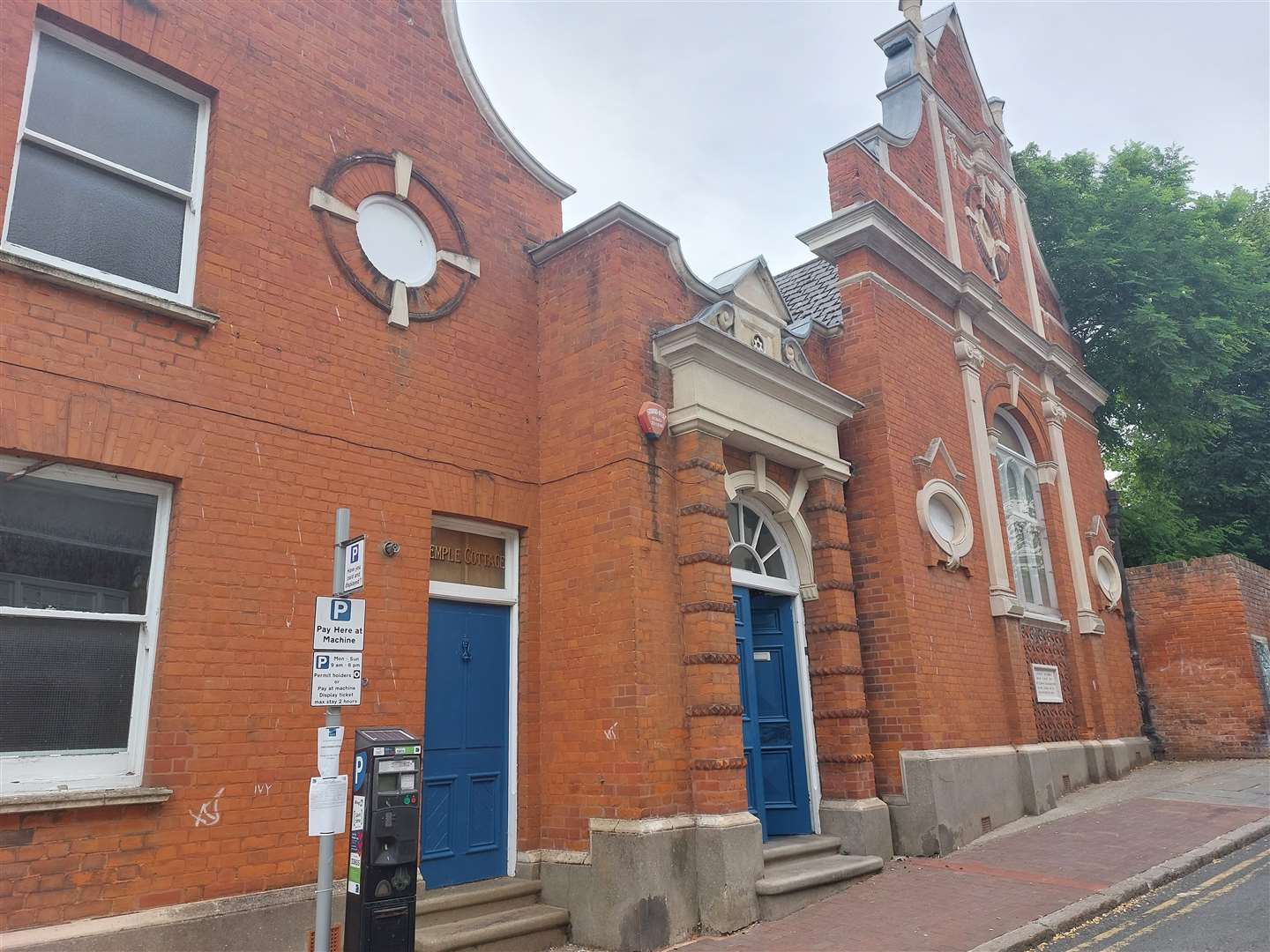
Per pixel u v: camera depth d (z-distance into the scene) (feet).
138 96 21.42
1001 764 35.37
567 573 25.90
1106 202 58.13
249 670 19.61
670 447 26.94
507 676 25.80
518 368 27.68
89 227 19.86
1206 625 51.01
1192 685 50.80
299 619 20.70
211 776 18.58
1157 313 54.34
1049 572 46.68
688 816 23.91
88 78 20.63
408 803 16.39
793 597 32.17
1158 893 24.73
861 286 36.94
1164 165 64.95
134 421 18.98
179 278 21.06
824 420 32.96
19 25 19.06
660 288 28.35
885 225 37.09
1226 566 50.98
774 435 30.07
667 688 24.44
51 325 18.22
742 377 28.96
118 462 18.60
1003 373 45.98
